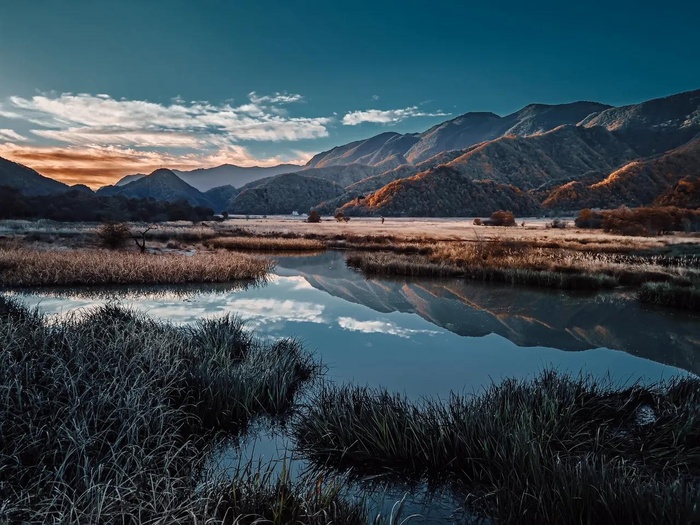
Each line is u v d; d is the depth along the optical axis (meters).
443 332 10.62
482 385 6.82
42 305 12.47
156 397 4.83
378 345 9.27
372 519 3.56
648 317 12.57
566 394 5.53
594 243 34.22
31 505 3.17
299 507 3.30
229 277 18.73
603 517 3.19
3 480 3.44
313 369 7.45
